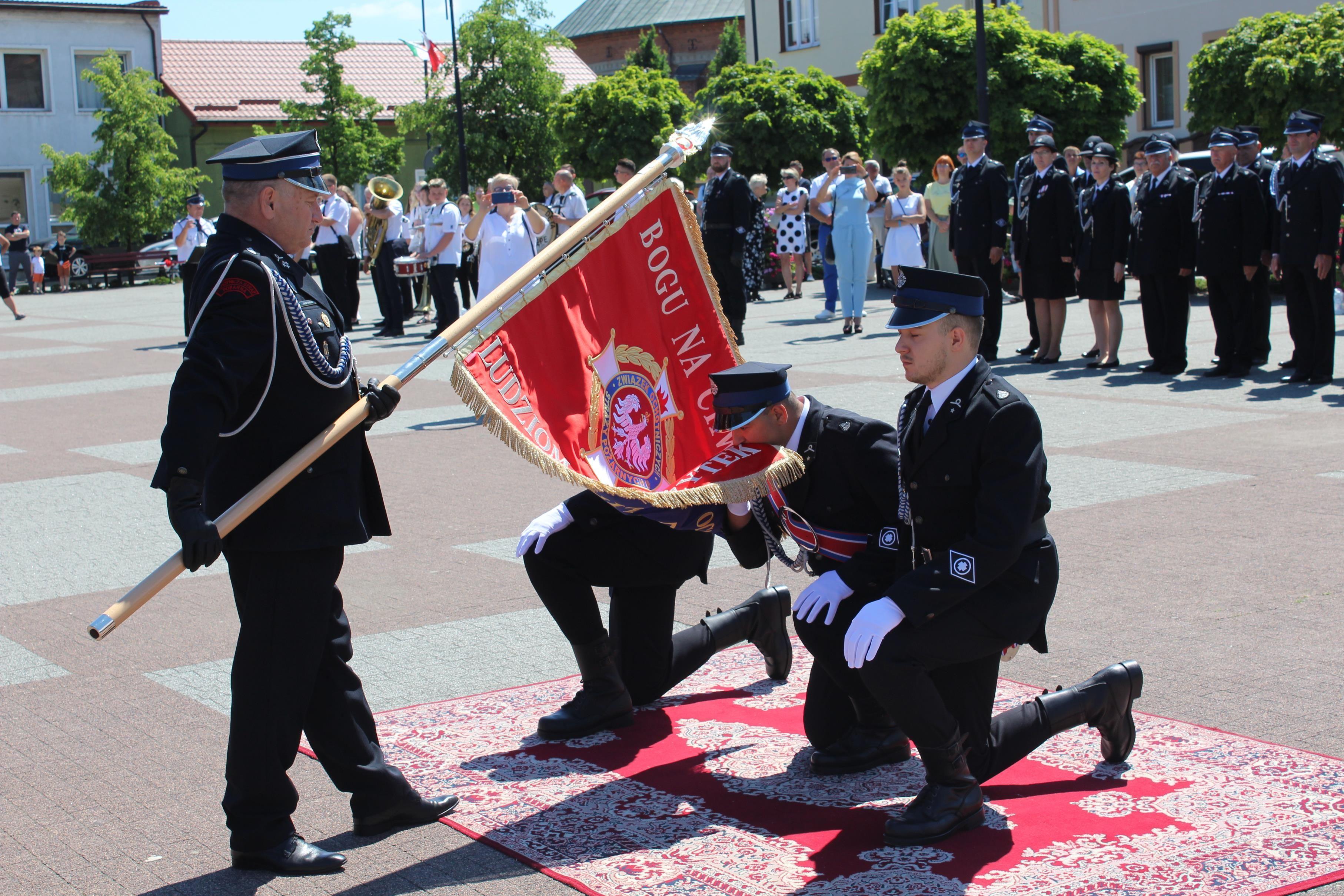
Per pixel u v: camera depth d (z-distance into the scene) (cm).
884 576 395
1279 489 747
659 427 445
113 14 4331
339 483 356
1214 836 349
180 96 4488
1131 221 1231
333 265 1869
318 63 3925
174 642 566
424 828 382
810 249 2498
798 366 1315
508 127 3581
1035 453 355
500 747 439
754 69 2792
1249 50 2342
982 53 2192
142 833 383
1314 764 394
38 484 937
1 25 4169
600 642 450
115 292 3447
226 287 334
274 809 357
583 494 446
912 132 2403
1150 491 760
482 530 749
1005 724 382
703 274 468
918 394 382
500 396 395
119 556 723
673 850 357
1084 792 385
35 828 387
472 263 1928
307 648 355
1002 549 346
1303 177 1081
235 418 343
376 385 360
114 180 3797
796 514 420
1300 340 1120
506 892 338
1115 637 519
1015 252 1317
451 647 547
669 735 451
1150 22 3148
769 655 503
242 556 355
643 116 3169
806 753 430
